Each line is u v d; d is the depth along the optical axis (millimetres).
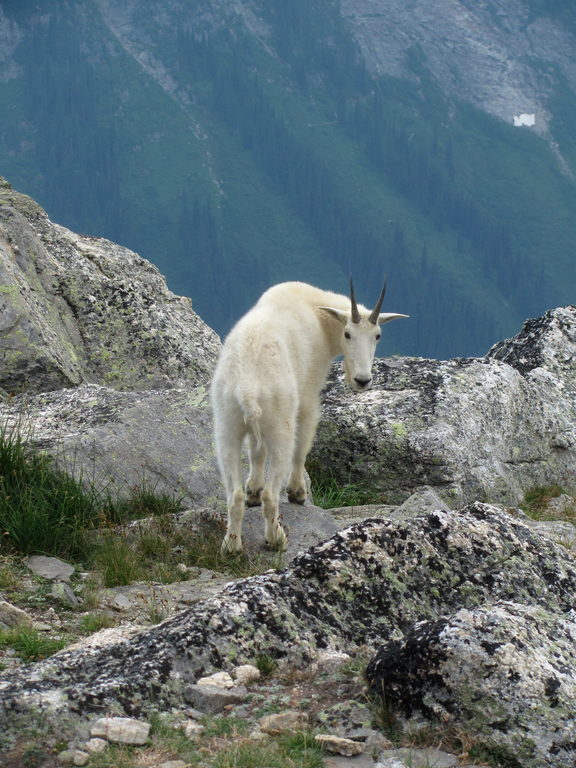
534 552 13531
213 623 11258
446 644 9977
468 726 9633
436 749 9570
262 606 11617
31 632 12688
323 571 12250
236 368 16391
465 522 13359
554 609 12766
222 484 20469
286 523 18531
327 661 11070
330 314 20344
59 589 14617
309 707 10289
